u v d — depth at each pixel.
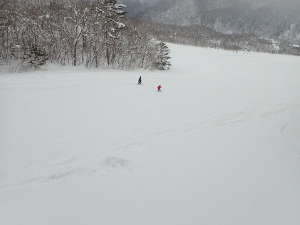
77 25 42.34
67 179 10.09
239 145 14.94
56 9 49.56
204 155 13.23
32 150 11.88
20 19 42.50
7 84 23.34
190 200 9.62
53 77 29.09
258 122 19.66
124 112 18.67
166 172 11.27
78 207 8.73
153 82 31.45
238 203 9.71
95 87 25.34
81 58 43.28
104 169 11.02
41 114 16.39
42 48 38.72
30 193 9.11
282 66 80.00
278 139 16.50
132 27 52.78
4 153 11.36
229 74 49.47
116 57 45.88
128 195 9.55
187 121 18.23
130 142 13.84
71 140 13.28
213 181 10.96
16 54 37.88
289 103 27.08
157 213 8.85
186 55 78.62
